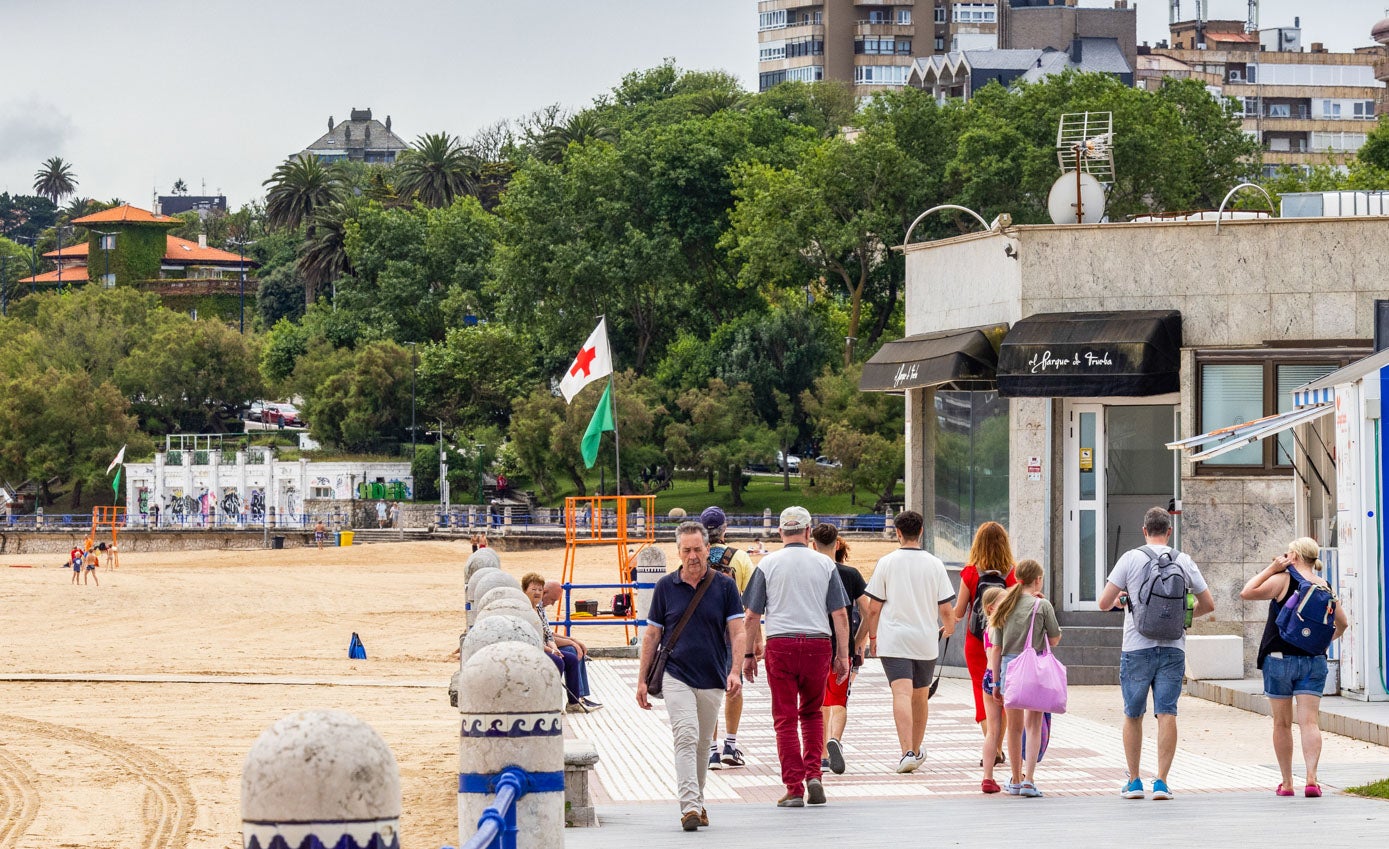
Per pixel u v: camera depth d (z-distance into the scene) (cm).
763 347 14612
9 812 2123
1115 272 3438
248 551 13738
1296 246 3362
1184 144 12838
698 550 1731
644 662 1723
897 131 13700
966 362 3478
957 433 3750
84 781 2392
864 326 15575
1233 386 3356
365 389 17688
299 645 5356
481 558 3045
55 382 18575
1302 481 2975
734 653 1738
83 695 3644
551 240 16012
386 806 638
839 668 1856
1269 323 3366
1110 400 3519
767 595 1852
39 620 6638
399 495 16650
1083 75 13388
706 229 15825
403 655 4922
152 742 2839
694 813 1639
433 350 17625
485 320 19150
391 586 8700
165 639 5644
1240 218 3734
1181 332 3381
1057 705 1880
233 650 5141
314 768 626
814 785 1845
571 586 4300
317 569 10581
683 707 1694
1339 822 1628
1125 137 11919
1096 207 3997
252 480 17062
